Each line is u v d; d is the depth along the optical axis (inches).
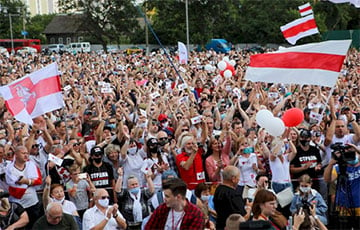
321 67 468.8
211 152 452.8
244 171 430.6
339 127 460.4
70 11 3570.4
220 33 3139.8
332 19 3179.1
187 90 817.5
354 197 383.6
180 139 426.3
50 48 3415.4
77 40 4052.7
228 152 454.6
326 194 434.9
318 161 442.6
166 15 2984.7
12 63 1804.9
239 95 718.5
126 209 393.1
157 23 3102.9
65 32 4106.8
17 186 394.9
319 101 614.2
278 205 402.6
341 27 3257.9
